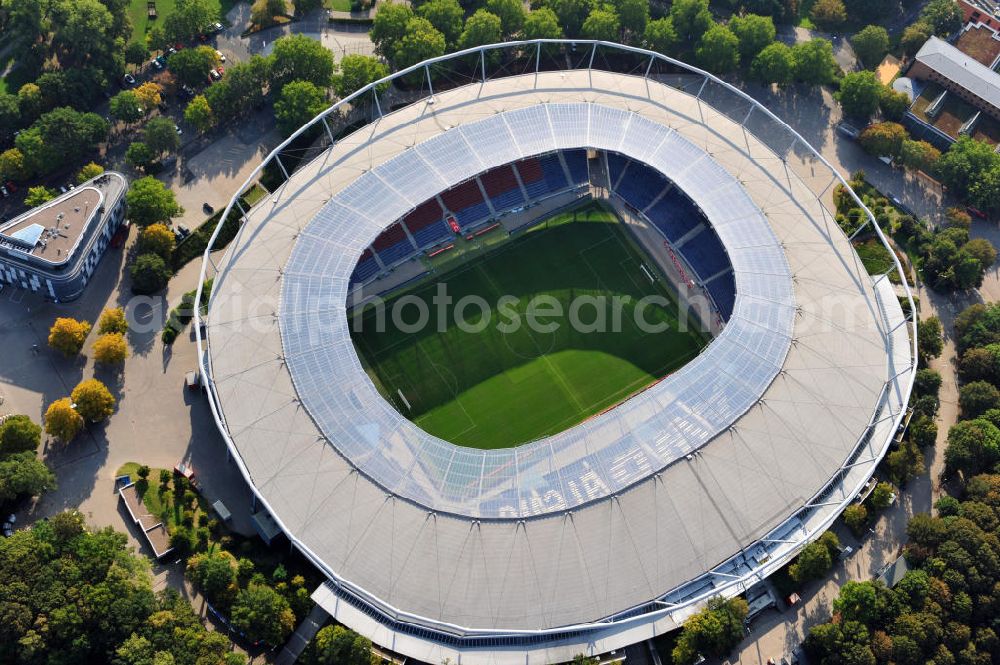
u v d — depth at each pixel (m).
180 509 141.12
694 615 127.38
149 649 119.06
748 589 136.50
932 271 175.88
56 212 161.50
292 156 184.12
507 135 169.12
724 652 132.62
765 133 197.88
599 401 157.25
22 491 136.00
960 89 198.88
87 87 184.75
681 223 174.50
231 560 136.75
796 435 139.75
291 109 181.38
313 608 131.00
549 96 178.50
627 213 180.50
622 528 129.12
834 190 187.75
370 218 157.88
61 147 173.38
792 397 143.12
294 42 187.38
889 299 160.00
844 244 163.50
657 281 172.38
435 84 198.25
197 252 170.38
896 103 196.62
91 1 188.25
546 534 127.81
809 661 133.75
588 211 180.50
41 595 118.00
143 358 157.00
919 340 163.75
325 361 142.88
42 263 155.62
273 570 135.25
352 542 127.25
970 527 137.62
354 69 187.12
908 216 183.12
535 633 119.00
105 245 168.25
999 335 163.00
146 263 161.12
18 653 115.44
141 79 198.00
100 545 126.44
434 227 172.50
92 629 120.38
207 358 146.12
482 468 133.62
